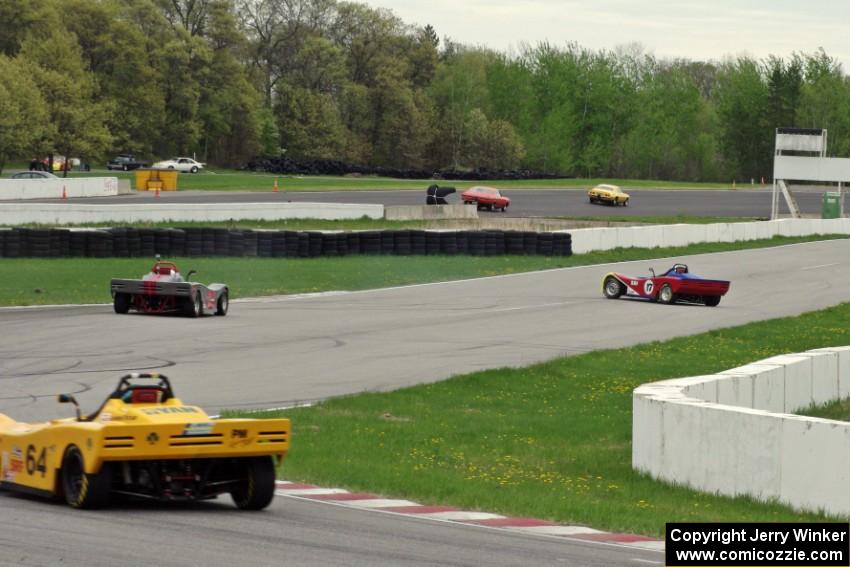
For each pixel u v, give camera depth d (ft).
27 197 429.79
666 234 345.92
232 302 205.26
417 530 62.39
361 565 52.47
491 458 91.81
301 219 368.27
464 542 59.52
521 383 133.18
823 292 257.75
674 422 83.71
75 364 132.26
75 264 242.58
